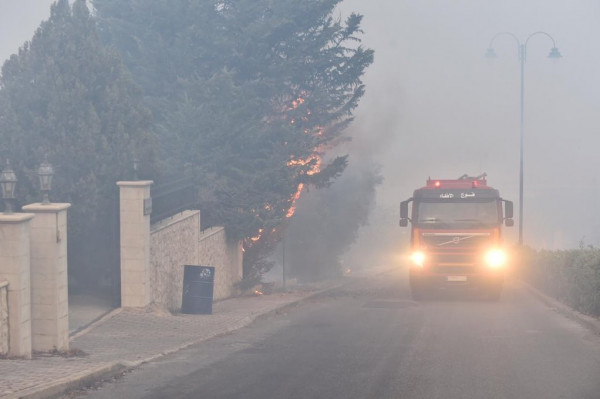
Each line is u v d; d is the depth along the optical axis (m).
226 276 26.61
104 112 18.95
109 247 19.20
